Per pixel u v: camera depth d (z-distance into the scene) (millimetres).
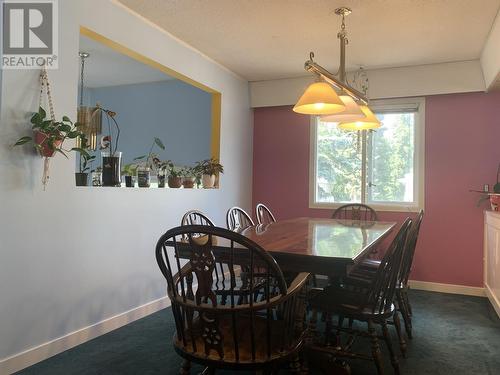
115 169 2773
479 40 3312
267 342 1419
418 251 4090
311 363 2080
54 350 2293
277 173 4773
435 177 4051
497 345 2535
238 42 3465
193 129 4855
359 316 1920
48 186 2246
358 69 4172
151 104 5074
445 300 3629
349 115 2791
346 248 1906
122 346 2439
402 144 4254
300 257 1744
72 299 2410
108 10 2656
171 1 2727
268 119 4824
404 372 2154
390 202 4297
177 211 3424
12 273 2064
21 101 2105
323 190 4613
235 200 4465
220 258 1933
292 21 3016
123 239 2814
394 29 3117
